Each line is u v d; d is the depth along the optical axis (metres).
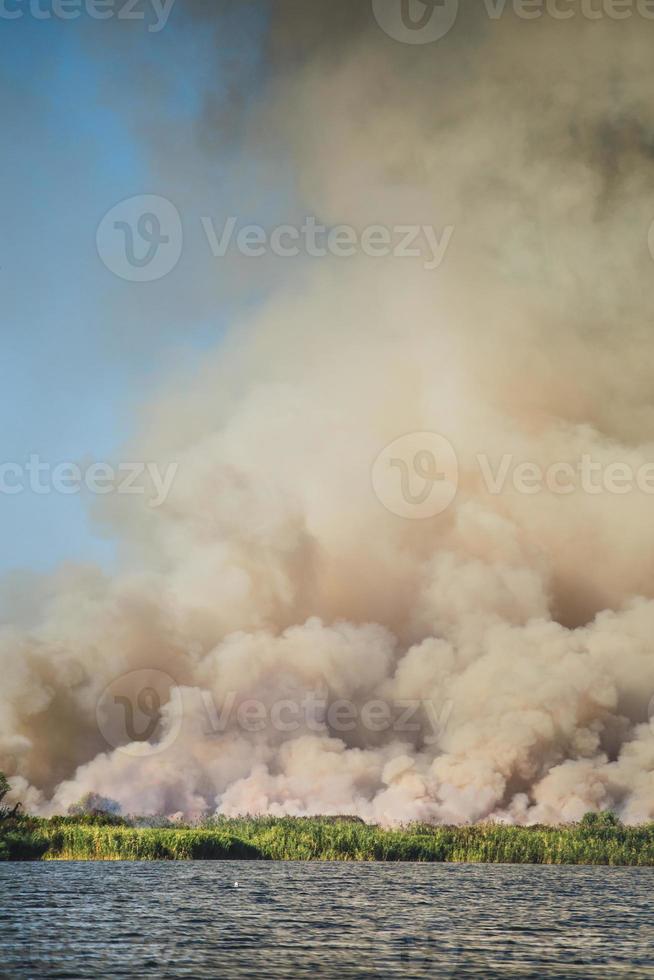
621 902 186.00
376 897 187.25
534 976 106.50
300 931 137.88
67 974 102.12
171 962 110.25
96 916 146.25
